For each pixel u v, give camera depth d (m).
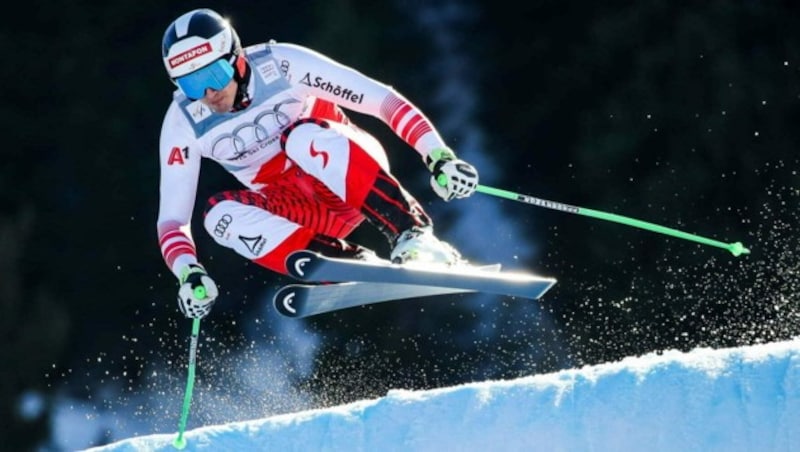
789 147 33.22
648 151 33.72
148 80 36.28
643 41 34.56
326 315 32.59
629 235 33.09
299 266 13.70
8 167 35.28
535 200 14.88
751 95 33.59
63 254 34.78
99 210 35.31
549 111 34.62
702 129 33.56
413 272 13.76
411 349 32.31
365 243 33.22
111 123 35.88
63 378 33.41
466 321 32.44
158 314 34.44
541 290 13.88
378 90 14.62
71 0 36.31
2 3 36.22
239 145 14.73
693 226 32.94
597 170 33.78
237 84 14.39
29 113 35.81
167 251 14.32
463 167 14.16
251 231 14.45
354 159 14.33
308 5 35.53
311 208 15.01
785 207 32.66
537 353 32.31
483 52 35.44
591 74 34.72
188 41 13.99
